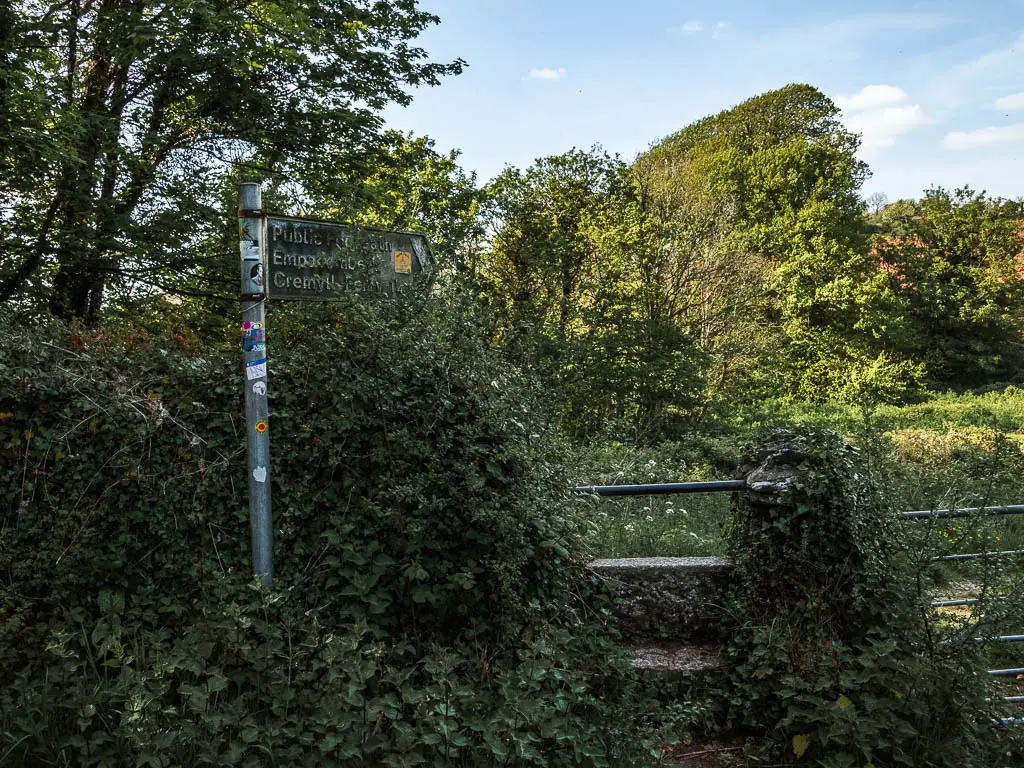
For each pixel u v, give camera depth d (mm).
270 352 3574
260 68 11250
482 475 3494
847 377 30453
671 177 20406
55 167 9508
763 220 35000
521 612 3391
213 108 11531
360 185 11781
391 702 2816
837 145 37844
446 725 2670
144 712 2650
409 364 3533
